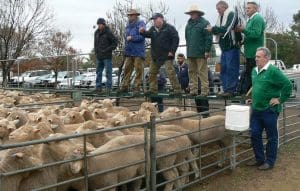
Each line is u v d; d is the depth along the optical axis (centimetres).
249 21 1209
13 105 1286
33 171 679
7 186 643
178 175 940
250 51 1234
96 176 752
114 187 781
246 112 1050
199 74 1327
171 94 1418
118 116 1003
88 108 1143
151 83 1479
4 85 3064
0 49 3553
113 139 811
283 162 1174
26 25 3712
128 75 1577
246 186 984
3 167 644
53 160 721
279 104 1077
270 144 1101
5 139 879
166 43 1414
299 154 1265
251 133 1109
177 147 913
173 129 1001
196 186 976
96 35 1636
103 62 1647
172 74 1412
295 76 2559
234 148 1098
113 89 1695
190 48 1320
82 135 672
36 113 1080
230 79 1260
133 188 862
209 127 1029
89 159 736
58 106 1334
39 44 4847
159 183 923
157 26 1423
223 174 1065
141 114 1091
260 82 1066
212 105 1652
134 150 817
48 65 3750
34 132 789
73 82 2244
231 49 1253
